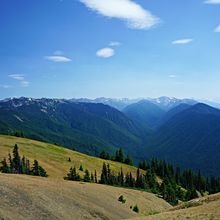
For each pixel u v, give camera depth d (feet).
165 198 469.16
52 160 621.72
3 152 581.53
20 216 168.25
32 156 605.31
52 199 209.15
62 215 194.39
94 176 594.65
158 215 191.11
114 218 233.76
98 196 273.54
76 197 238.27
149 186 595.88
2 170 450.30
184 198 569.23
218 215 159.02
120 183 559.38
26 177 259.39
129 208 293.02
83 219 205.87
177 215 177.17
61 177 522.06
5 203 175.01
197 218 157.48
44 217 181.47
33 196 198.39
